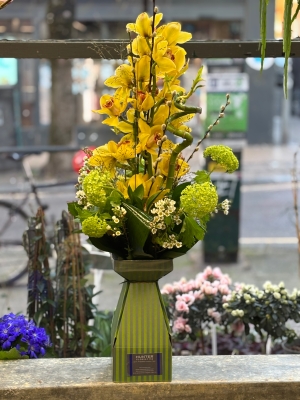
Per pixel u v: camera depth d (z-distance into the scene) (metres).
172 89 2.03
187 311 3.12
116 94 2.00
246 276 5.95
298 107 23.47
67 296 3.07
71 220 3.01
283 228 8.13
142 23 1.94
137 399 2.05
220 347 3.40
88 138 14.02
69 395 2.04
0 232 6.04
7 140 11.80
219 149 2.01
